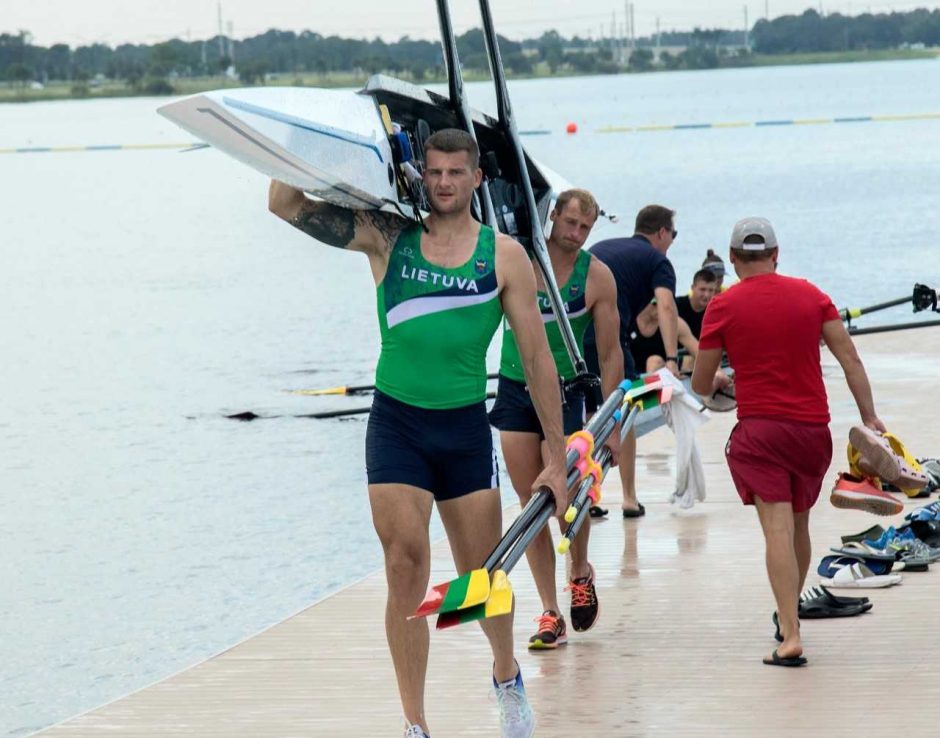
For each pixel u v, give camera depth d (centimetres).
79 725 1473
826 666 1547
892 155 14450
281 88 1301
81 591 2431
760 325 1538
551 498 1302
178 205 13738
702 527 2195
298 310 6247
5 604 2362
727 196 10725
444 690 1545
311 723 1460
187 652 2116
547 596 1667
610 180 12388
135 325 5984
